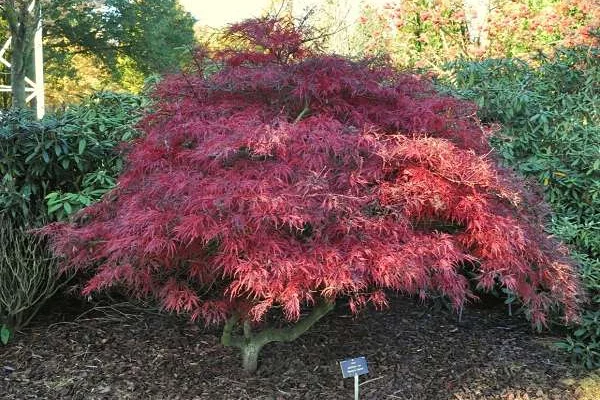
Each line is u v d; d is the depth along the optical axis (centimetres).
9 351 388
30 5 866
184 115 307
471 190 284
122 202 308
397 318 467
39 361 375
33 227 412
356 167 277
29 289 408
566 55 631
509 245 279
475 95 562
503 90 563
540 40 884
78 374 359
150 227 250
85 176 454
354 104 315
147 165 299
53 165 444
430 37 946
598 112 558
